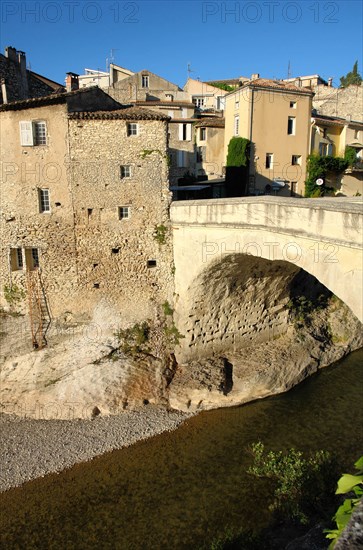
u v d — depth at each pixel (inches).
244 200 756.6
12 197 1010.1
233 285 987.9
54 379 983.6
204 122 1658.5
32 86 1348.4
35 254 1050.1
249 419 892.6
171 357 1042.7
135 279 1045.8
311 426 857.5
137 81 1962.4
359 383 1015.0
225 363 1056.8
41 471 757.9
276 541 542.0
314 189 1579.7
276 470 643.5
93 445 820.0
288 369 1021.8
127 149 989.2
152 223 1022.4
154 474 739.4
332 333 1190.3
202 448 804.0
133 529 629.6
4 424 895.1
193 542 599.8
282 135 1517.0
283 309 1138.7
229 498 672.4
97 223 1011.9
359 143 1734.7
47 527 642.2
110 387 941.8
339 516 171.9
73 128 968.3
